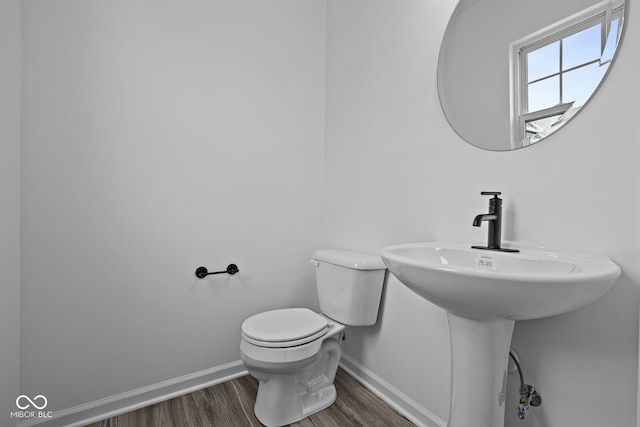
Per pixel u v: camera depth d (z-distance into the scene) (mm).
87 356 1375
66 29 1313
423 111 1384
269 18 1850
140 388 1492
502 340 884
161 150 1533
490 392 893
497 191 1106
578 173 906
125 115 1444
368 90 1699
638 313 788
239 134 1753
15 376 1219
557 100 956
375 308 1555
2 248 1131
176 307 1580
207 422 1376
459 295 736
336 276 1602
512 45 1075
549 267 837
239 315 1764
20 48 1215
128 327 1464
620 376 818
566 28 940
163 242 1544
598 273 661
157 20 1519
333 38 2000
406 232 1466
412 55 1438
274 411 1346
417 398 1386
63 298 1323
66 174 1321
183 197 1592
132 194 1466
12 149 1179
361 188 1745
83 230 1360
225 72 1707
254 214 1805
